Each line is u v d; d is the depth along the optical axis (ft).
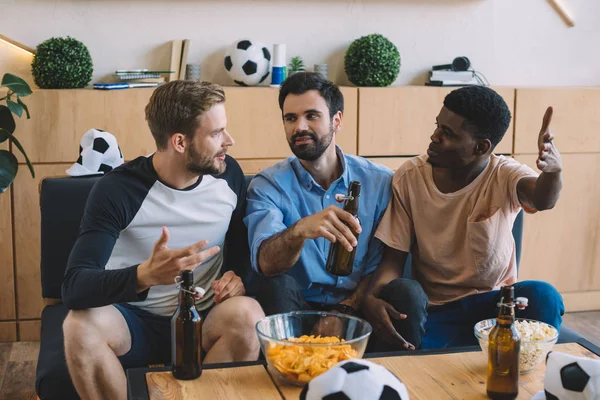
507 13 13.34
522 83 13.61
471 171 7.34
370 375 4.22
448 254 7.48
